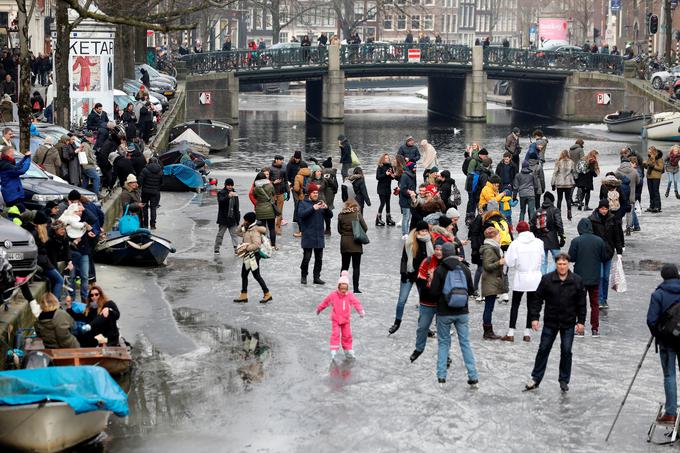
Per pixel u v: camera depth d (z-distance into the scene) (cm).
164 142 5631
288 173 3319
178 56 8662
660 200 3988
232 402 1739
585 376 1895
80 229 2333
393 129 8300
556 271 1783
